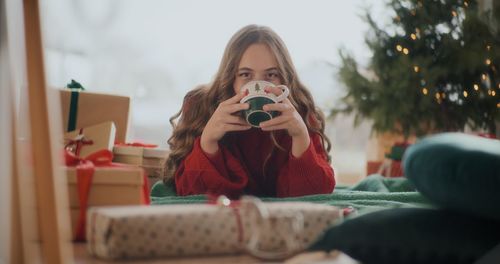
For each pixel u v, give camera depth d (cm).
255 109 190
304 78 359
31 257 113
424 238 111
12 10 126
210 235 110
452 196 109
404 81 287
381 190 222
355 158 373
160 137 361
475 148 109
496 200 104
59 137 107
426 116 291
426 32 290
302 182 199
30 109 99
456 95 291
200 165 198
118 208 115
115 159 191
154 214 109
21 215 111
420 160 114
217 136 196
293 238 112
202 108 207
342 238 113
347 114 309
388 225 112
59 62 339
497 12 293
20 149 112
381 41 297
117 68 354
